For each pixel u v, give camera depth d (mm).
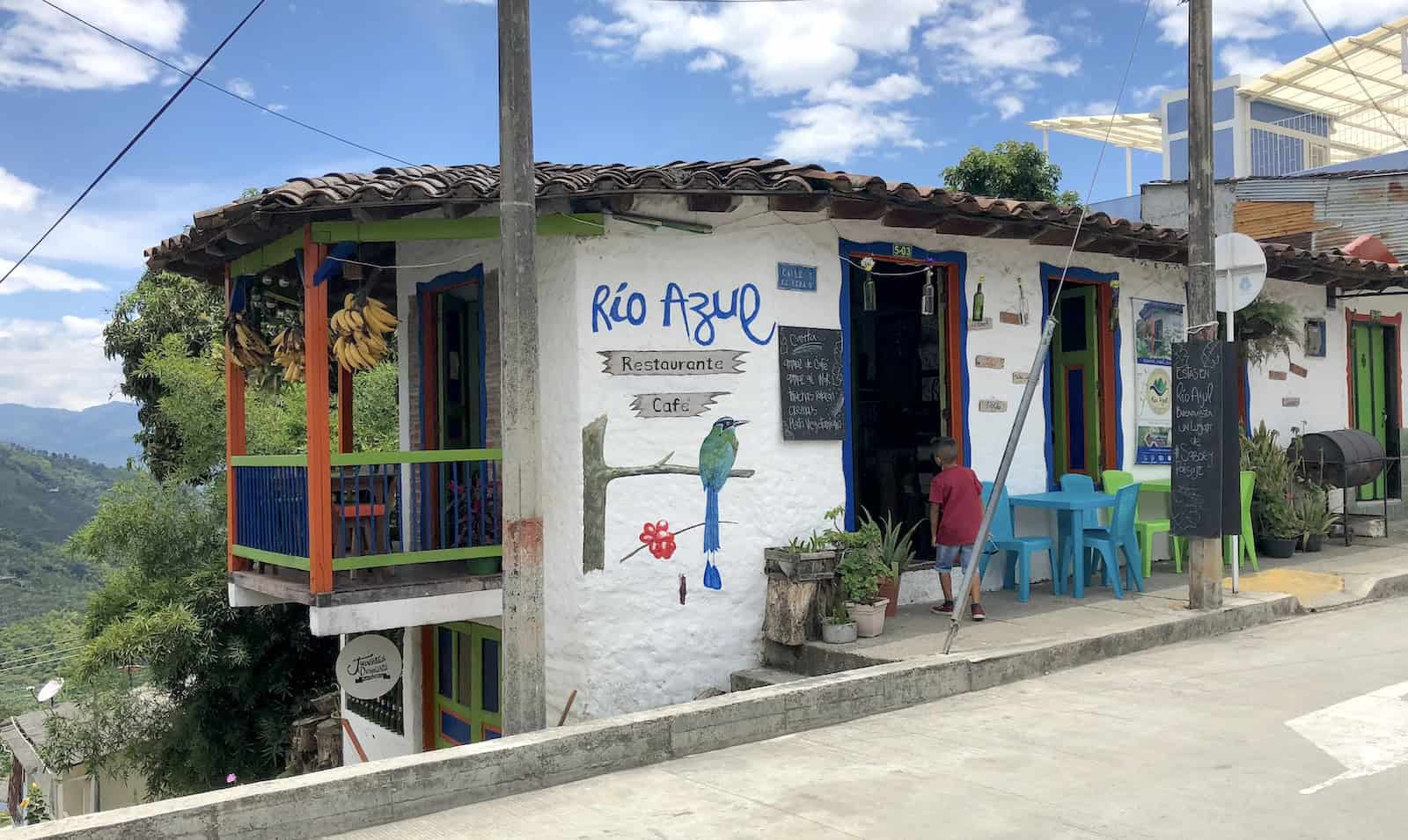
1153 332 10352
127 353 16906
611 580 7180
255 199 6500
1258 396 11633
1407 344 14016
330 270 6883
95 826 3844
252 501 7926
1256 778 4512
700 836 4109
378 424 16609
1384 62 23328
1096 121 26000
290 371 8125
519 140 5430
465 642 9148
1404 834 3836
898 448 10750
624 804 4559
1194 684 6234
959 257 8742
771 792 4629
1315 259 10914
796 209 7281
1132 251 9305
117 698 13586
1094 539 8594
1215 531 7887
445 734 9453
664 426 7305
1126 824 4031
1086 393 10164
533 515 5480
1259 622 8047
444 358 9039
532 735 4969
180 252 7824
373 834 4285
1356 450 11242
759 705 5520
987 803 4336
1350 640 7301
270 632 13516
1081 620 7633
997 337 9031
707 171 6809
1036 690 6289
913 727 5594
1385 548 11086
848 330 8109
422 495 7695
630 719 5180
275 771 13602
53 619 15102
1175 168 25781
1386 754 4777
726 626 7441
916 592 8602
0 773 29047
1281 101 25844
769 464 7617
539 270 7449
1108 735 5250
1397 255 13906
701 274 7391
